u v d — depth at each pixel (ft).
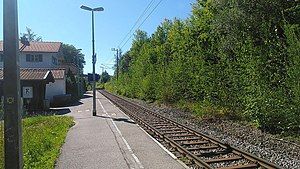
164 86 119.75
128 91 200.13
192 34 101.19
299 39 49.32
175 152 38.73
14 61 19.48
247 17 61.77
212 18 85.35
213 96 72.02
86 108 115.55
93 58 90.53
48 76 116.57
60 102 134.00
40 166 32.86
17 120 19.42
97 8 91.20
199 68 78.69
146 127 61.00
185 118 76.02
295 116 47.62
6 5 19.48
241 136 48.83
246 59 57.67
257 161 30.78
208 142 43.47
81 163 34.40
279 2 57.67
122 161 34.58
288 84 48.91
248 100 57.72
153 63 156.46
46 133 53.83
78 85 202.08
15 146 19.31
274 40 54.95
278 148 40.16
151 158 35.42
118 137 49.90
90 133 55.11
